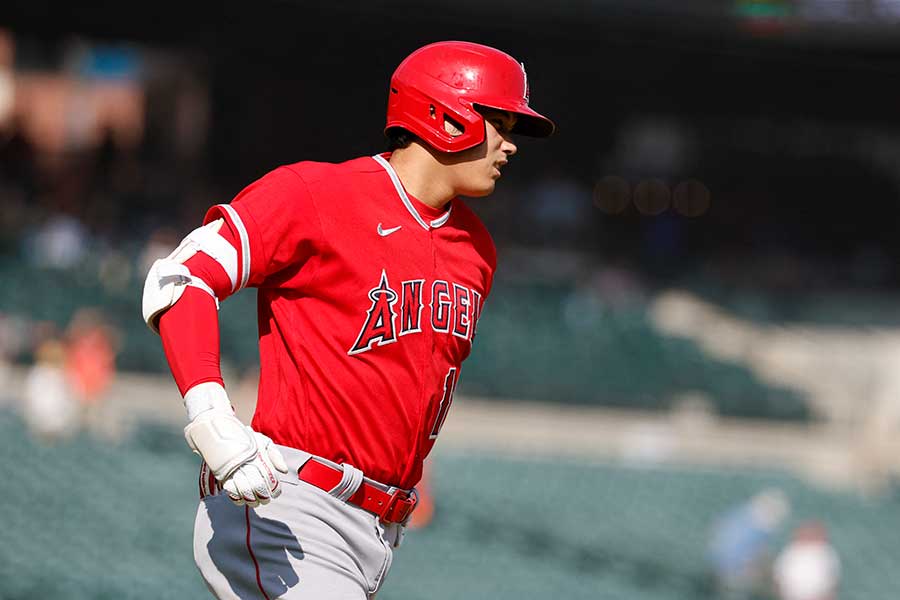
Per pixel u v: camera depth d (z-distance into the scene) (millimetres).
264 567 8758
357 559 9047
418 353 9047
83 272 66438
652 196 98938
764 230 100625
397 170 9250
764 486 62750
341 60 89375
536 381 69250
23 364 58844
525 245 88812
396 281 8953
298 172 8797
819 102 93000
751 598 49250
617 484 60531
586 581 47219
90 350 52000
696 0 73250
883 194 103688
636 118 97875
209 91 91312
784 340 79312
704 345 77938
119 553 38688
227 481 7844
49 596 33594
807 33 74688
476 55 9070
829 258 101438
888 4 73562
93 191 78625
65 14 80062
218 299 8508
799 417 71188
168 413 58031
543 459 63156
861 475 65875
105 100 99312
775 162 102750
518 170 95438
